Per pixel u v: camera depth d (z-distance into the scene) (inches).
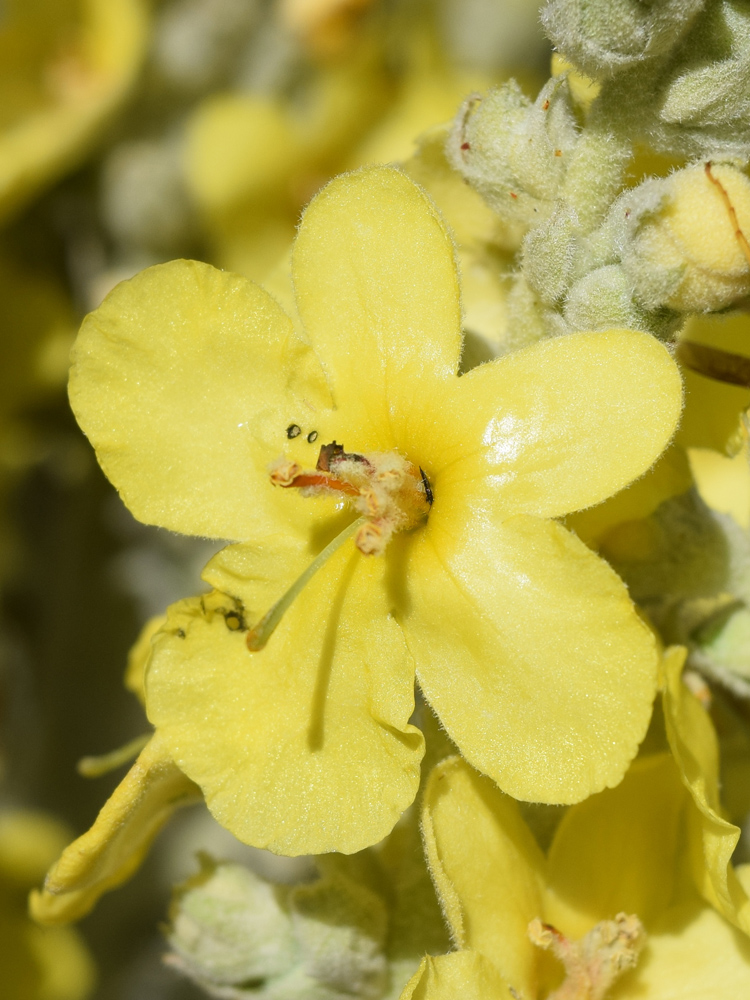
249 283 6.1
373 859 6.5
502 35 10.1
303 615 6.1
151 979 9.4
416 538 6.1
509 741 5.9
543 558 5.9
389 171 6.1
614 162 6.2
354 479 6.0
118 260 9.0
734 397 6.3
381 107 9.4
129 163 8.8
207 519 6.1
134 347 6.1
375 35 9.4
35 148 8.6
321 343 6.1
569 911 6.3
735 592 6.4
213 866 6.7
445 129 6.5
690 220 5.9
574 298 6.0
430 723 6.3
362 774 5.9
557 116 6.3
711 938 6.3
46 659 9.1
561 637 5.9
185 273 6.1
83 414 6.1
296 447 6.1
